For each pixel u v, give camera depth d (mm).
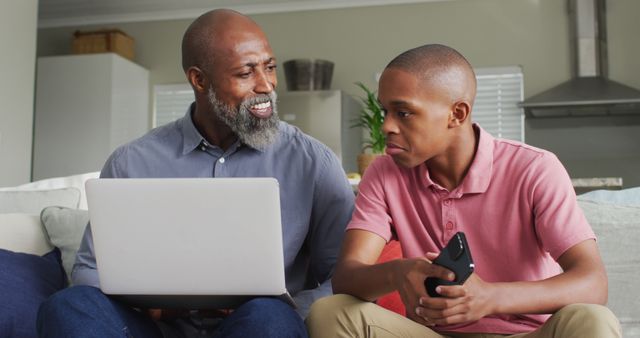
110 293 1135
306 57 5539
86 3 5621
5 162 3998
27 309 1523
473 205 1245
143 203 1075
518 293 1009
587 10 5031
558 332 980
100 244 1105
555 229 1152
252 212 1053
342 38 5496
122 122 5434
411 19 5395
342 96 4871
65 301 1082
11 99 4062
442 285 983
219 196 1053
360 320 1104
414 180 1299
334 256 1490
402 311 1517
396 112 1173
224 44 1449
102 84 5293
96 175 2287
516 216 1221
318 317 1127
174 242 1082
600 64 5016
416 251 1276
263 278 1089
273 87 1501
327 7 5527
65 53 5938
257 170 1529
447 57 1185
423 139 1170
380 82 1193
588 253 1114
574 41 5090
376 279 1082
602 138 5066
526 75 5195
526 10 5223
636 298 1469
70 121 5340
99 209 1091
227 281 1096
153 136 1593
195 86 1511
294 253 1488
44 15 5879
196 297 1141
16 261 1637
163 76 5797
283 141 1563
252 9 5656
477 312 990
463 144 1231
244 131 1461
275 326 1046
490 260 1236
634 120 5023
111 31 5465
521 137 5211
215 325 1366
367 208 1295
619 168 5031
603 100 4629
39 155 5387
